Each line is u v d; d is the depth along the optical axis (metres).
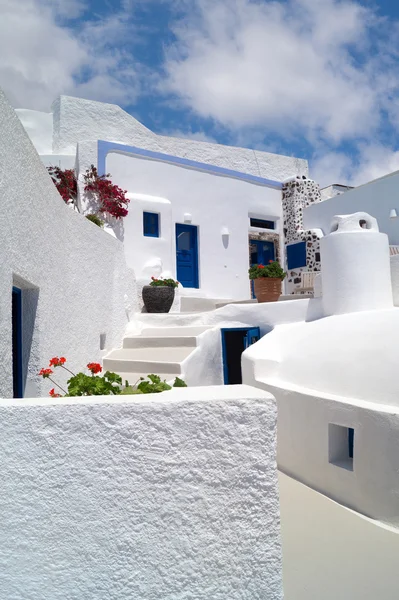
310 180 16.61
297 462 6.75
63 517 2.55
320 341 7.40
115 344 10.13
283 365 7.73
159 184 14.08
